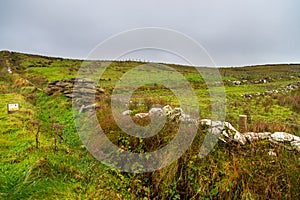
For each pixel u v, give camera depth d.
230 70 48.69
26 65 41.56
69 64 44.62
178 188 4.96
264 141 5.67
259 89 23.70
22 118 10.48
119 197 4.93
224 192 4.66
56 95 14.55
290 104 14.16
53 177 5.18
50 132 8.98
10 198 4.30
